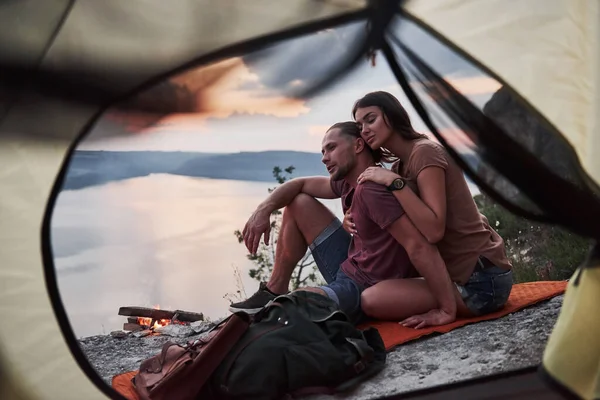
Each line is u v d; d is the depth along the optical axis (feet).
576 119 6.56
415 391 6.89
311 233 9.84
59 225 15.72
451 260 8.97
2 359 6.18
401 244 8.82
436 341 8.27
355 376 7.29
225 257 14.74
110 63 5.29
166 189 17.07
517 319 8.69
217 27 5.44
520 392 6.70
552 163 6.66
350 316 8.86
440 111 7.11
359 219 9.05
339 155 9.39
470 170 7.44
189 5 5.39
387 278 9.12
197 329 10.69
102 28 5.28
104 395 6.61
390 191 8.64
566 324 6.79
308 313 7.59
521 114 6.61
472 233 8.89
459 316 8.99
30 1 5.22
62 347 6.40
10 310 6.20
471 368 7.32
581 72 6.51
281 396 7.00
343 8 5.78
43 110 5.35
